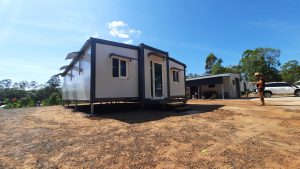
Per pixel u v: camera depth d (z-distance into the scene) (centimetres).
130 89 985
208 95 2612
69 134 496
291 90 2075
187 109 991
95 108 1142
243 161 304
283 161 303
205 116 751
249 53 4053
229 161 305
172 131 503
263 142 402
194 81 2634
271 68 3888
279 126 552
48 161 320
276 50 3888
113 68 921
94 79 835
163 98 1088
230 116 743
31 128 588
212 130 510
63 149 378
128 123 627
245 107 1052
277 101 1405
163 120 670
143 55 1031
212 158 318
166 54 1220
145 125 588
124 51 983
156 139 431
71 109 1170
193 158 320
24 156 345
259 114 777
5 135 502
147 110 1001
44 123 674
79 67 1041
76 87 1092
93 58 843
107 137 457
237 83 2647
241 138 433
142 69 1018
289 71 5466
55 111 1084
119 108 1121
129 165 297
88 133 502
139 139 434
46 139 454
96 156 337
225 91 2500
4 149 386
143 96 1002
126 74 976
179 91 1431
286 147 369
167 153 345
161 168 285
